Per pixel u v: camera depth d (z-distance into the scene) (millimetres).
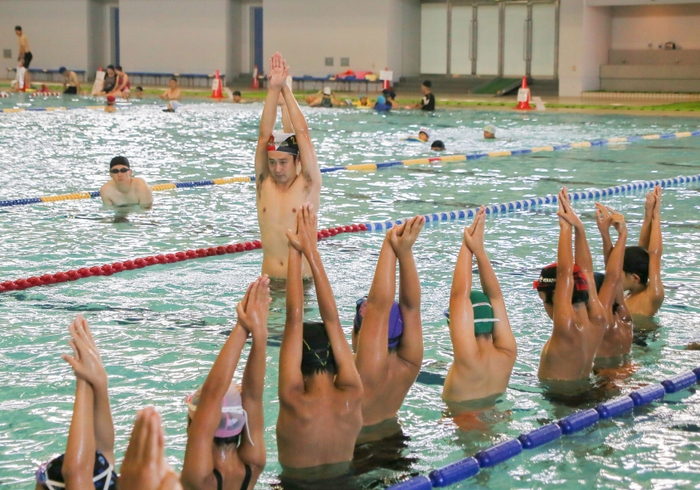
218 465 2504
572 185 9930
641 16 26078
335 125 17688
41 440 3197
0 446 3145
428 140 14477
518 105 21891
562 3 25734
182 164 11453
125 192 8266
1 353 4137
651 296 4684
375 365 3201
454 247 6590
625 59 26312
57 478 2123
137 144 13648
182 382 3789
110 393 3646
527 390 3717
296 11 29656
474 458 2982
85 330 2293
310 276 5641
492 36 28016
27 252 6277
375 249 6570
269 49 30312
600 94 25562
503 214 8094
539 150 13398
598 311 3838
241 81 30844
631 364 4055
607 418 3412
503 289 5355
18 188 9141
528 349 4254
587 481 2895
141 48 32156
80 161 11461
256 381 2551
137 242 6684
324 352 2922
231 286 5469
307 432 2898
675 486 2861
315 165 5727
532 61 27422
